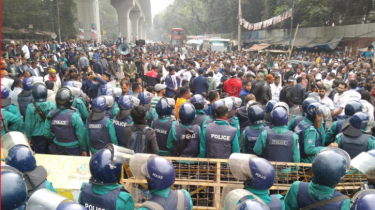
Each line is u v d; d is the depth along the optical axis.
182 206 2.20
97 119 4.21
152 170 2.14
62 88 4.27
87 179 3.18
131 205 2.41
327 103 6.68
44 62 14.26
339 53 25.47
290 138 3.70
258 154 3.94
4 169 1.87
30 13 37.31
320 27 29.86
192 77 10.34
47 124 4.35
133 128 3.79
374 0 24.84
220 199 3.13
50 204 1.68
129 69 13.41
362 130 4.02
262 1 42.31
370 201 1.97
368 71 12.38
